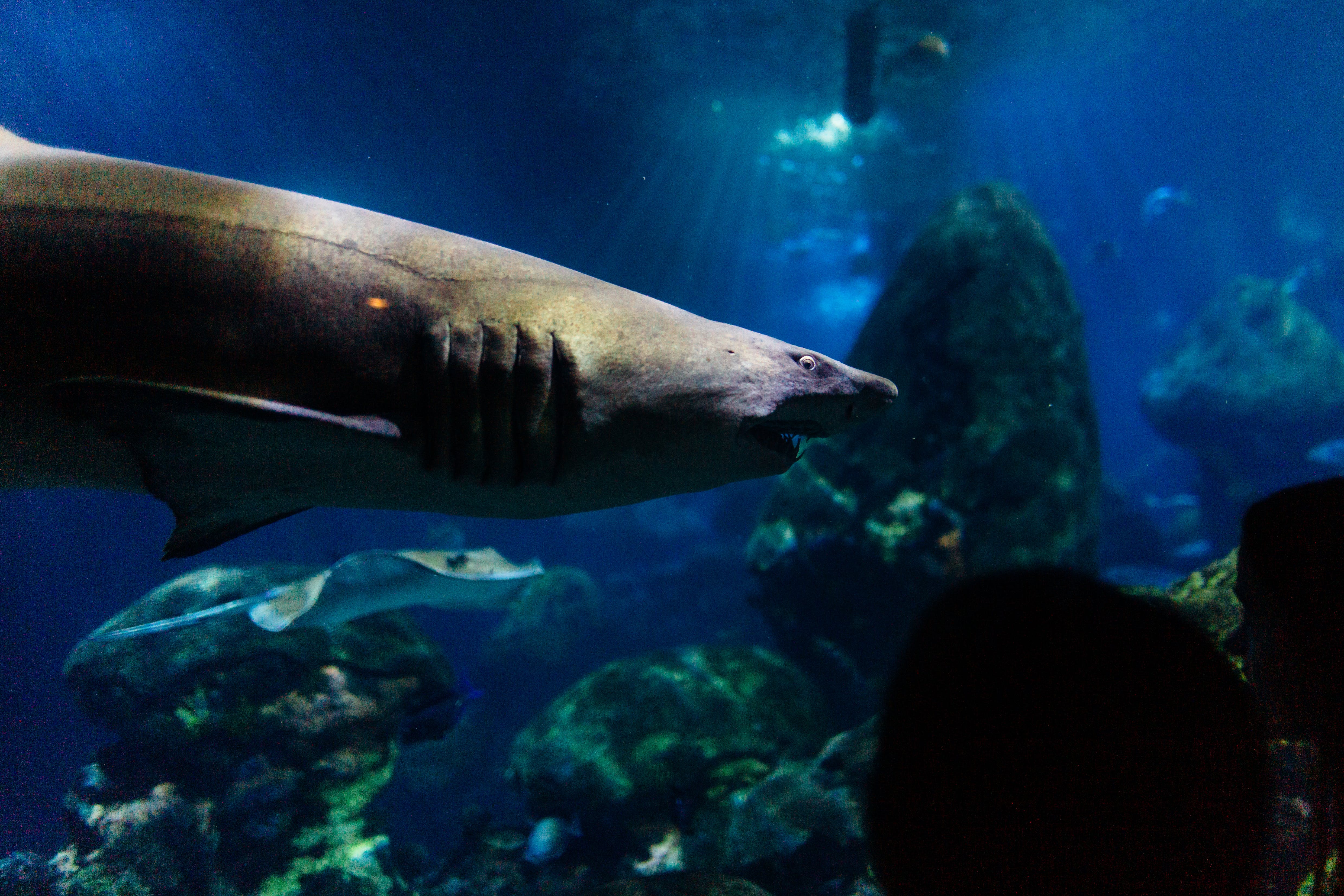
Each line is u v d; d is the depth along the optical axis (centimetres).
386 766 524
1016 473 629
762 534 753
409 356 173
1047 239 715
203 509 184
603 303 188
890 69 1780
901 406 702
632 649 1535
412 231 186
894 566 648
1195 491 1703
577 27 1503
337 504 191
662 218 2252
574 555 2148
